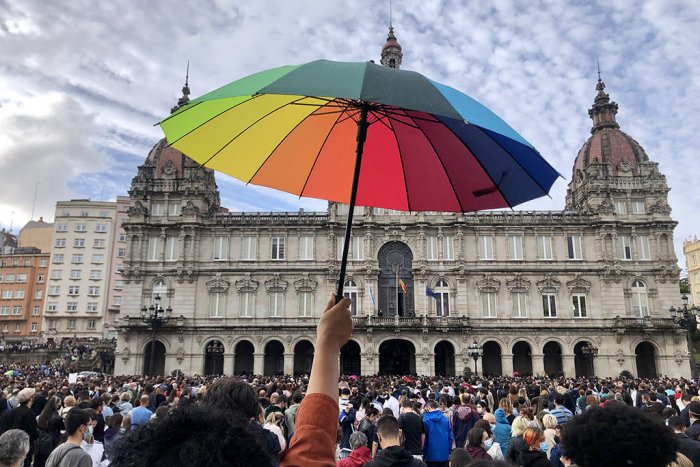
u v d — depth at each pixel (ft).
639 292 255.29
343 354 260.83
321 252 261.24
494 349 262.26
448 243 261.24
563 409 63.05
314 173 19.85
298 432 10.98
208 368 256.93
